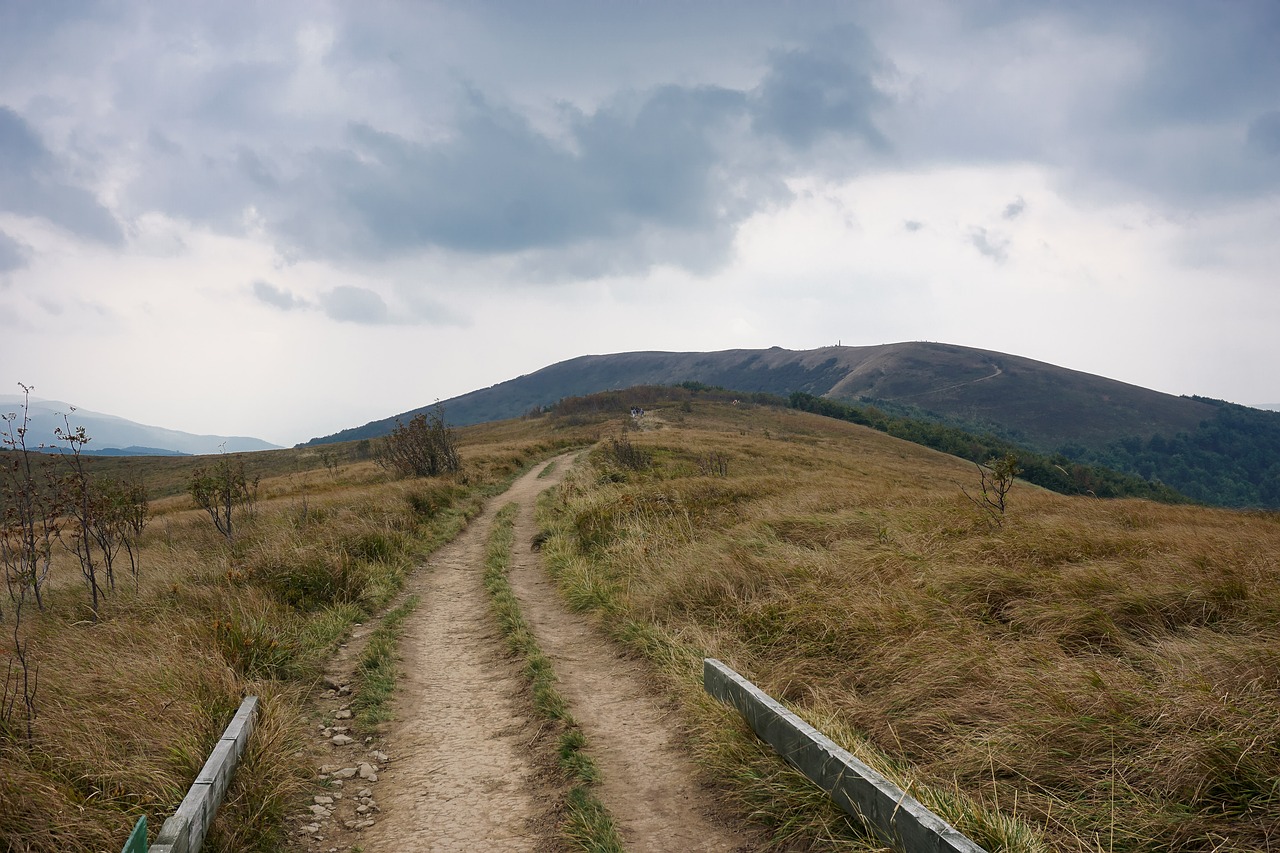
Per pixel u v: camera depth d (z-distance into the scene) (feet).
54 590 31.04
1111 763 11.08
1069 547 24.04
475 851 11.53
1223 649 13.89
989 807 10.71
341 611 26.00
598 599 26.89
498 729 16.69
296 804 13.09
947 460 249.34
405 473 83.15
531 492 72.49
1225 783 10.05
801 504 39.73
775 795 11.89
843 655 17.70
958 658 15.11
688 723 15.75
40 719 13.50
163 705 14.43
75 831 10.25
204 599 24.58
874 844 9.81
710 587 24.07
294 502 55.01
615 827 11.75
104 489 33.12
